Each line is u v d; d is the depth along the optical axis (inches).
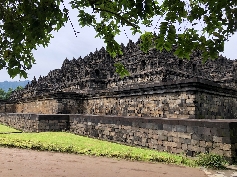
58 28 211.2
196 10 209.5
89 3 228.5
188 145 534.6
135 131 686.5
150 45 298.0
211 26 207.8
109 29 284.2
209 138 491.2
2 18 196.2
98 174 363.3
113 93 1130.7
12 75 202.8
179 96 804.6
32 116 1032.8
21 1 195.9
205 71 1836.9
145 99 944.9
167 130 590.2
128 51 1616.6
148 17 261.9
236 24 172.2
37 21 192.9
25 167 388.5
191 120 535.2
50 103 1451.8
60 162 441.1
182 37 217.6
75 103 1407.5
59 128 1004.6
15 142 624.7
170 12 214.8
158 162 474.0
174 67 1321.4
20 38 194.2
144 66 1379.2
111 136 771.4
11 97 3107.8
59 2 200.4
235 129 473.7
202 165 443.2
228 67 2030.0
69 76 2009.1
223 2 176.1
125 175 362.6
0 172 348.5
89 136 861.8
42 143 621.0
